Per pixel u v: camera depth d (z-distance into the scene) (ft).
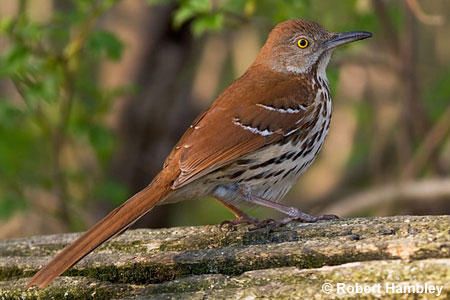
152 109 49.85
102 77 50.52
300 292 19.86
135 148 49.90
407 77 48.83
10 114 43.06
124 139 49.70
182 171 26.68
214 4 44.75
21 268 23.81
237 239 23.81
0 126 45.21
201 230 25.11
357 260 20.77
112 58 41.91
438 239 20.62
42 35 42.11
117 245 24.29
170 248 24.00
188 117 51.24
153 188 26.32
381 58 48.24
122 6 49.47
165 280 22.41
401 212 49.67
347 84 53.26
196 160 27.27
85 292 22.09
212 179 27.84
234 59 54.60
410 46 48.57
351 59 47.21
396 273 19.58
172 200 27.78
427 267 19.45
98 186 45.34
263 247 22.08
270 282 20.56
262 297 20.02
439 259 19.75
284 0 41.39
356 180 54.90
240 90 29.68
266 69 31.09
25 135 47.85
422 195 46.88
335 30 45.57
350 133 53.98
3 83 52.75
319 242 21.74
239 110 28.76
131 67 49.49
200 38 52.49
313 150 30.09
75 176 46.91
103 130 44.93
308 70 31.22
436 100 53.26
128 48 47.14
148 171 50.08
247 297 20.13
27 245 25.40
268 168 28.55
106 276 22.76
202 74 53.01
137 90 45.65
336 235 22.50
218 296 20.36
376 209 50.06
